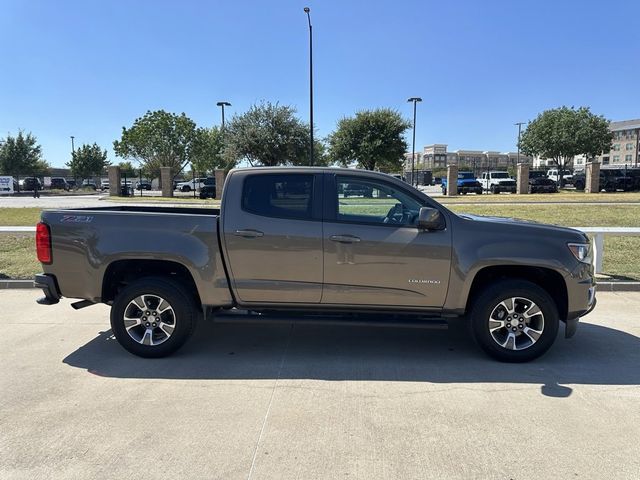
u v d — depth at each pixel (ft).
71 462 10.48
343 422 12.19
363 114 142.31
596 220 53.06
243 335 19.13
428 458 10.62
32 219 57.82
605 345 17.89
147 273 17.30
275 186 16.29
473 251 15.66
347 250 15.81
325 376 15.10
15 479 9.87
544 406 13.05
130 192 137.18
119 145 143.43
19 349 17.51
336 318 16.34
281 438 11.43
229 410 12.83
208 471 10.15
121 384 14.48
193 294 16.83
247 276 16.12
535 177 146.92
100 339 18.63
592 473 10.09
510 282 15.87
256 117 122.31
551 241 15.80
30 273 28.81
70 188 186.39
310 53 98.99
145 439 11.39
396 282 15.89
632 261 32.12
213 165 156.15
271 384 14.49
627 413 12.66
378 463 10.43
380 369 15.67
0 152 177.68
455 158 468.34
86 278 16.44
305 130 123.24
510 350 15.99
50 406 13.06
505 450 10.94
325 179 16.28
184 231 16.16
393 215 16.25
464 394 13.80
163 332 16.52
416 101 145.38
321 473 10.07
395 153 140.46
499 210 64.90
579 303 15.94
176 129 140.67
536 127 160.66
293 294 16.14
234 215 16.08
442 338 18.84
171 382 14.64
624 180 125.49
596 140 155.22
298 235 15.88
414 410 12.83
